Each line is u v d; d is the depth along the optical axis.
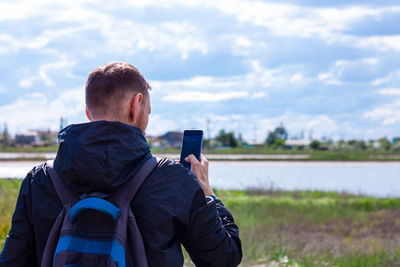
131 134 1.29
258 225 10.71
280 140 145.25
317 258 7.16
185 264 4.77
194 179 1.37
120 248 1.20
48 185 1.36
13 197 2.89
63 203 1.30
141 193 1.29
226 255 1.40
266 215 14.59
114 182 1.25
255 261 6.09
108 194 1.28
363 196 21.55
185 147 1.58
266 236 8.27
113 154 1.25
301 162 75.12
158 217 1.28
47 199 1.35
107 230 1.24
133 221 1.26
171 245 1.32
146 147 1.34
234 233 1.48
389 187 29.81
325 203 18.33
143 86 1.44
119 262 1.17
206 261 1.40
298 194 21.56
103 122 1.27
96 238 1.23
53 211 1.33
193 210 1.33
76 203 1.28
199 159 1.55
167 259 1.28
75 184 1.28
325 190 25.27
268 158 84.38
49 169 1.39
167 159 1.38
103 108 1.39
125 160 1.27
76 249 1.22
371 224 13.75
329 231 12.65
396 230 12.65
